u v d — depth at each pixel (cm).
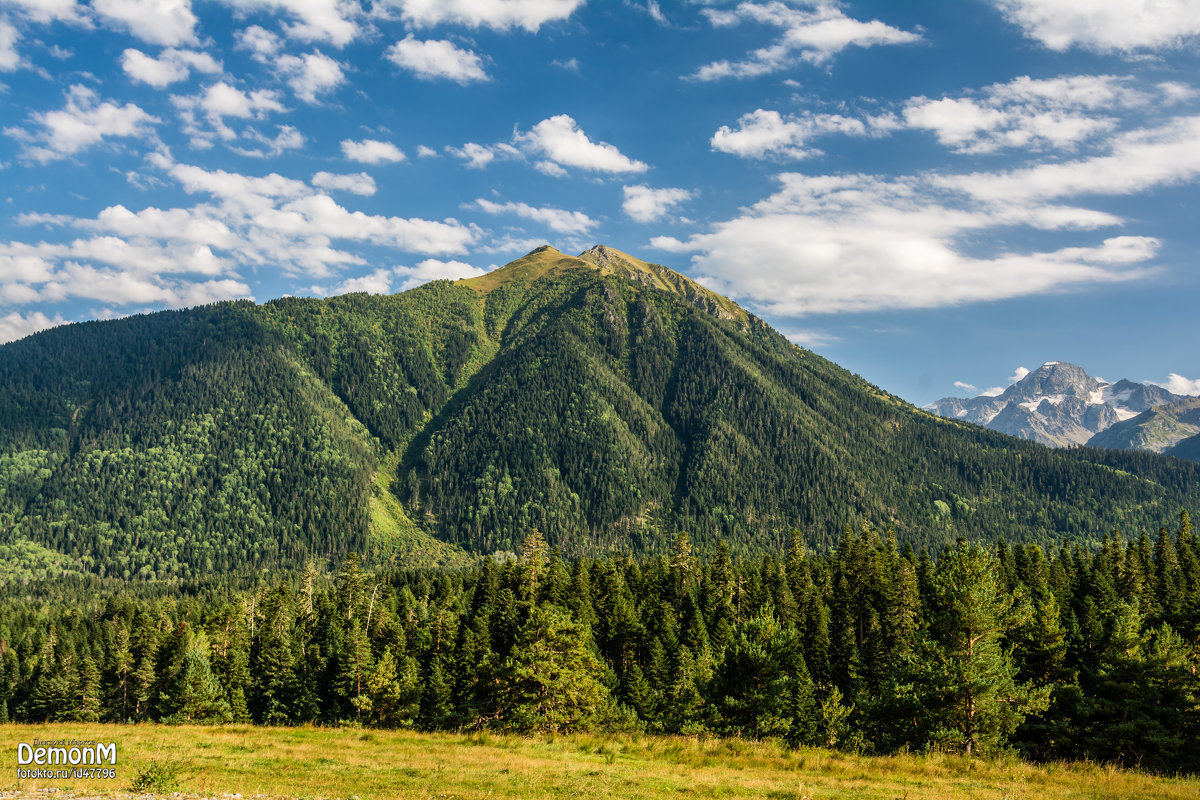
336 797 2320
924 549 11181
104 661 11488
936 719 4169
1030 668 5269
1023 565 10825
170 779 2403
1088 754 4597
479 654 8862
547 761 3089
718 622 9975
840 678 8838
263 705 9512
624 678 8688
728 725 5441
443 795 2386
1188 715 4559
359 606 12462
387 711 7962
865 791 2584
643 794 2477
